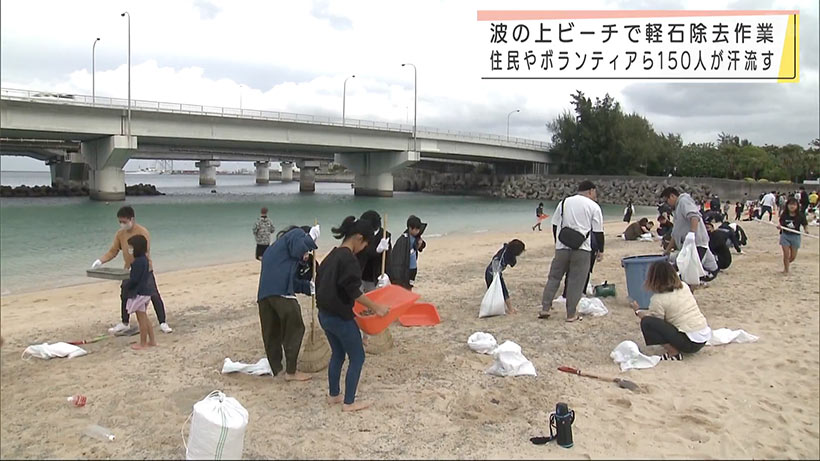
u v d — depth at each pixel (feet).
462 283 40.27
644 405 17.87
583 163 243.81
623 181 211.61
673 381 19.86
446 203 185.06
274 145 170.09
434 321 27.61
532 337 25.18
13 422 16.37
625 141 233.96
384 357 22.27
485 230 97.86
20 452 14.60
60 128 120.98
